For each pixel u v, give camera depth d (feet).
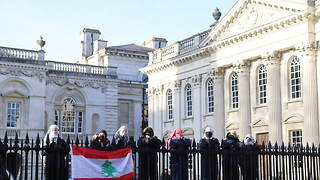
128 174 41.50
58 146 38.50
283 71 120.67
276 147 48.39
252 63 130.62
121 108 211.00
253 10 127.44
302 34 112.47
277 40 119.85
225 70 140.56
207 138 48.03
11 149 35.68
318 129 110.01
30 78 169.78
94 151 40.27
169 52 166.40
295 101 116.57
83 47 243.60
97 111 191.72
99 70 195.83
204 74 148.77
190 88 156.04
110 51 220.43
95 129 191.01
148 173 41.75
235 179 46.34
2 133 163.12
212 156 45.11
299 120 114.32
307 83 111.04
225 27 137.39
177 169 43.96
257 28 123.44
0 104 164.14
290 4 114.42
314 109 110.22
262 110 126.52
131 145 42.50
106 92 194.70
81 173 39.22
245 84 130.52
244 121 129.59
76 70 190.49
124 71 223.51
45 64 173.27
